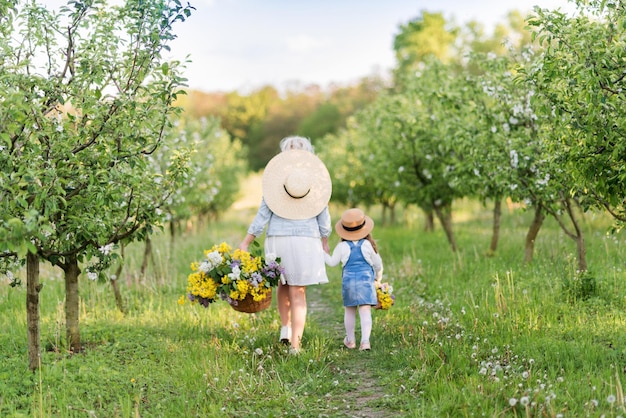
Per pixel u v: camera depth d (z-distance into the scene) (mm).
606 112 5781
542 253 11227
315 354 6469
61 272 11336
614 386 4875
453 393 5066
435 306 8461
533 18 5828
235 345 6859
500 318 7359
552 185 8562
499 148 9984
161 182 6930
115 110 5852
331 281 11992
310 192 6852
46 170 5180
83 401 5309
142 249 14367
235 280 6414
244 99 85688
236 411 5117
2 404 5121
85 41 6031
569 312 7594
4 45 5594
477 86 10633
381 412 5059
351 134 24219
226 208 29672
